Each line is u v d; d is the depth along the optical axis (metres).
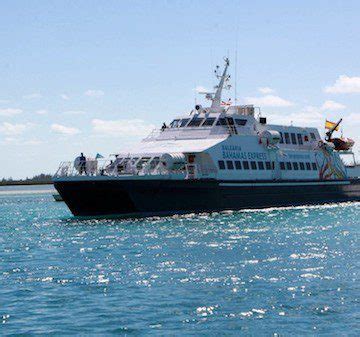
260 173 60.22
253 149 59.97
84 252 35.66
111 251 35.69
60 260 32.91
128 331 19.33
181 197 53.31
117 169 55.78
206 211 55.53
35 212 79.88
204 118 60.22
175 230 45.44
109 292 24.50
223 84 64.25
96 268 29.97
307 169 66.06
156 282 26.27
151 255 33.75
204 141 57.56
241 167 58.25
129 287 25.36
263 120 62.94
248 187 58.25
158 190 51.62
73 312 21.53
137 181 50.19
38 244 40.09
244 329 19.45
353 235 42.03
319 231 44.66
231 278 26.84
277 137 61.22
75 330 19.45
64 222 55.03
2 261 33.00
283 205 62.53
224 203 56.44
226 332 19.19
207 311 21.48
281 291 24.30
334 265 29.75
